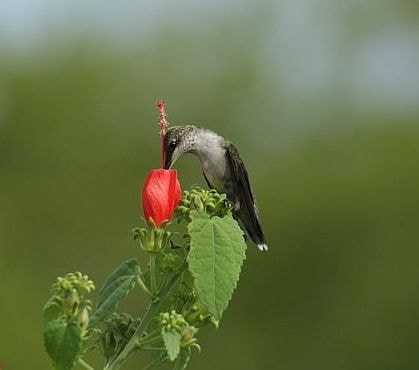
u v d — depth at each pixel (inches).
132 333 211.0
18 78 1092.5
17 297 975.0
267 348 1023.6
